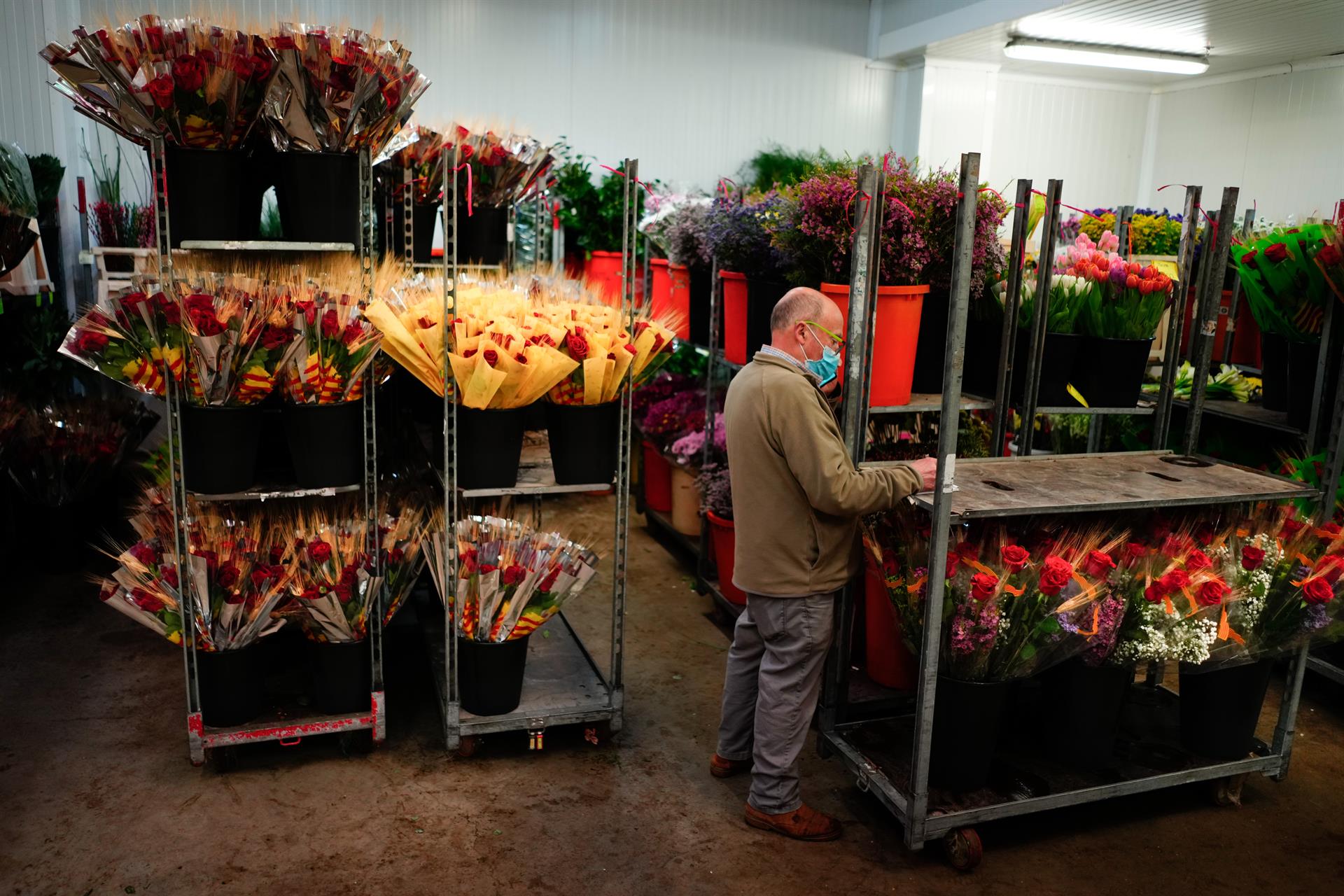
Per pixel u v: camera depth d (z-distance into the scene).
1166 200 9.66
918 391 3.16
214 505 2.87
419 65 7.27
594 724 3.04
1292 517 2.72
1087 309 3.13
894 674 3.04
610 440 2.82
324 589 2.66
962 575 2.38
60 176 5.00
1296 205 8.30
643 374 2.88
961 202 2.10
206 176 2.53
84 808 2.57
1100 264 3.11
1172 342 3.11
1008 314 2.93
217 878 2.31
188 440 2.57
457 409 2.68
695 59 8.02
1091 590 2.38
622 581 2.90
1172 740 2.82
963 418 3.39
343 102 2.54
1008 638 2.37
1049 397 3.17
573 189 6.75
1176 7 6.57
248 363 2.49
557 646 3.36
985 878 2.41
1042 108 9.20
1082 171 9.55
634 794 2.74
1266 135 8.52
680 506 4.70
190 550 2.61
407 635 3.75
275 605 2.68
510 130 3.78
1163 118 9.58
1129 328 3.08
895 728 2.84
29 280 4.17
